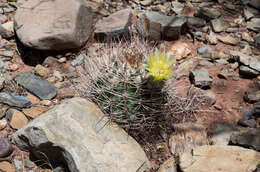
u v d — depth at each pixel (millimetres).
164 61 832
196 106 940
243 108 950
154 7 1208
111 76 853
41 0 1089
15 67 1025
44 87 983
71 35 1028
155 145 891
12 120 917
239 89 988
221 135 898
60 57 1052
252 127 910
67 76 1016
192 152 838
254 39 1108
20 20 1053
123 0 1228
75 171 814
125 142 849
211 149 837
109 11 1184
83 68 1021
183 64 1042
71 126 839
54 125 837
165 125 908
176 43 1103
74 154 815
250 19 1171
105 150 828
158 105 867
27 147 872
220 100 968
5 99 947
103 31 1081
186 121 930
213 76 1019
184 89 986
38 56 1052
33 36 1019
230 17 1182
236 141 866
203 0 1234
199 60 1055
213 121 930
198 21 1145
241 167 810
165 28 1091
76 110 860
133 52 896
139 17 1159
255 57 1056
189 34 1128
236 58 1038
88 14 1098
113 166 816
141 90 841
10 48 1062
